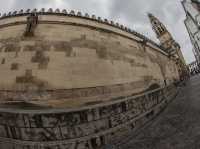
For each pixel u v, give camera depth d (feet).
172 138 32.53
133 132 40.88
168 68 92.22
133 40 58.70
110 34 49.24
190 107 51.24
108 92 39.17
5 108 32.99
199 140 27.99
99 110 35.94
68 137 32.71
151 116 51.26
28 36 39.14
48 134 32.09
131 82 46.78
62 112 32.09
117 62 45.39
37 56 36.50
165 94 69.51
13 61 36.58
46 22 41.81
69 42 39.75
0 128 34.27
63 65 36.63
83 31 43.37
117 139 37.58
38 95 33.17
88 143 34.09
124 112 40.81
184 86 103.86
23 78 34.45
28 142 32.45
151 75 60.13
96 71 39.45
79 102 34.58
